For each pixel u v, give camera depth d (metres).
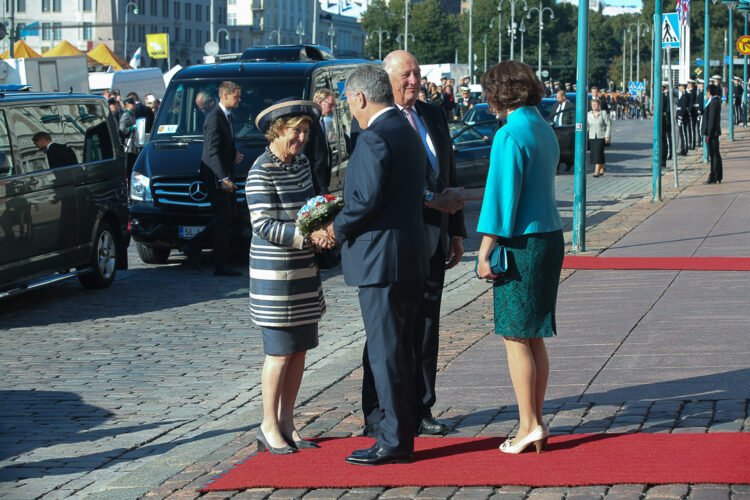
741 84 49.25
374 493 4.73
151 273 13.03
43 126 11.05
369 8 121.31
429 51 118.88
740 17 113.75
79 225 11.42
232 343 9.01
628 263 11.58
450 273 12.27
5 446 6.25
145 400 7.24
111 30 107.75
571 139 27.75
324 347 8.74
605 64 142.75
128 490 5.16
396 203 5.01
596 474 4.69
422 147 5.10
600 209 17.73
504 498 4.53
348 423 6.03
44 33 109.19
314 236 5.31
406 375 5.13
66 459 5.99
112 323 9.98
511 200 4.95
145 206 12.92
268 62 14.26
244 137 13.17
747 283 9.85
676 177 20.30
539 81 5.10
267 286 5.44
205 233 12.66
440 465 5.05
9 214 10.22
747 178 21.38
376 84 5.01
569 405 5.96
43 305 11.01
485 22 119.94
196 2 124.25
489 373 6.98
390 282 5.02
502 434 5.54
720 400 5.83
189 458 5.73
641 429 5.41
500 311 5.09
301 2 154.62
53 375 7.99
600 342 7.60
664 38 18.91
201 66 14.30
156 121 13.78
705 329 7.82
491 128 20.20
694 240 13.15
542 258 5.03
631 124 50.84
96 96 12.28
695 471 4.62
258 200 5.40
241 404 7.11
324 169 11.02
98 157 11.98
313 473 5.05
